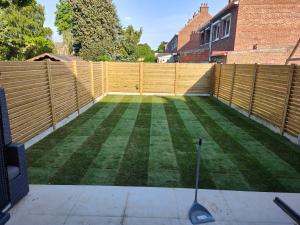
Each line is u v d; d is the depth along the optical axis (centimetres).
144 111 962
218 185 383
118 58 2803
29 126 536
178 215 303
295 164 468
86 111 950
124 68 1427
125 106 1069
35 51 2597
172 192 354
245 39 1415
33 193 346
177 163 464
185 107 1063
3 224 260
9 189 296
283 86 643
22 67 496
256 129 715
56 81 676
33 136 558
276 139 620
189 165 456
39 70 574
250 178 409
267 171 436
